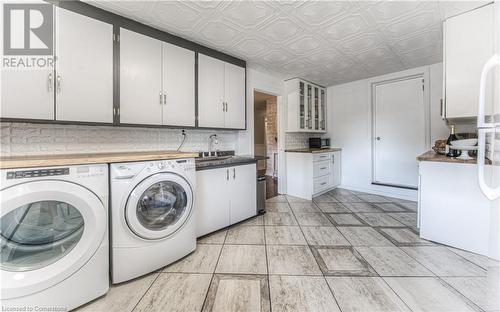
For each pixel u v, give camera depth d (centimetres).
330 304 132
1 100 138
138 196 154
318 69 343
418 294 140
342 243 212
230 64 278
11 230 112
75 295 128
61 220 126
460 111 196
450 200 197
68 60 160
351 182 432
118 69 184
